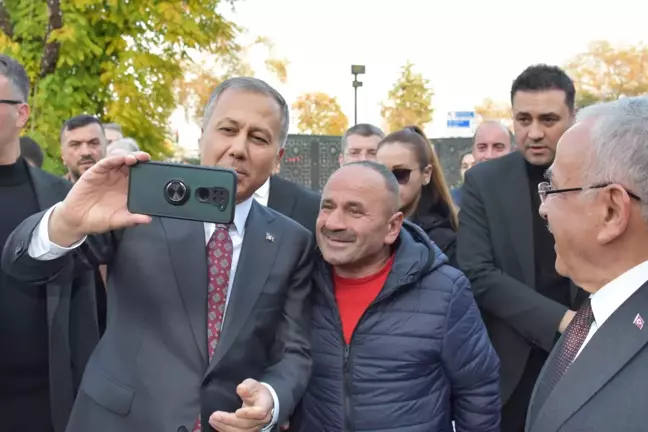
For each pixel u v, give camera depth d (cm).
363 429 216
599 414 126
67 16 774
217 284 187
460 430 236
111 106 828
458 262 296
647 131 132
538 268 287
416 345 216
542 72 285
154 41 859
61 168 797
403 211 338
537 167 291
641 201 132
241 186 189
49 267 175
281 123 193
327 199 213
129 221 160
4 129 247
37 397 253
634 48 2267
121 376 180
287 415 184
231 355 181
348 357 218
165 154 921
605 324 133
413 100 2322
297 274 206
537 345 267
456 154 1074
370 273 223
